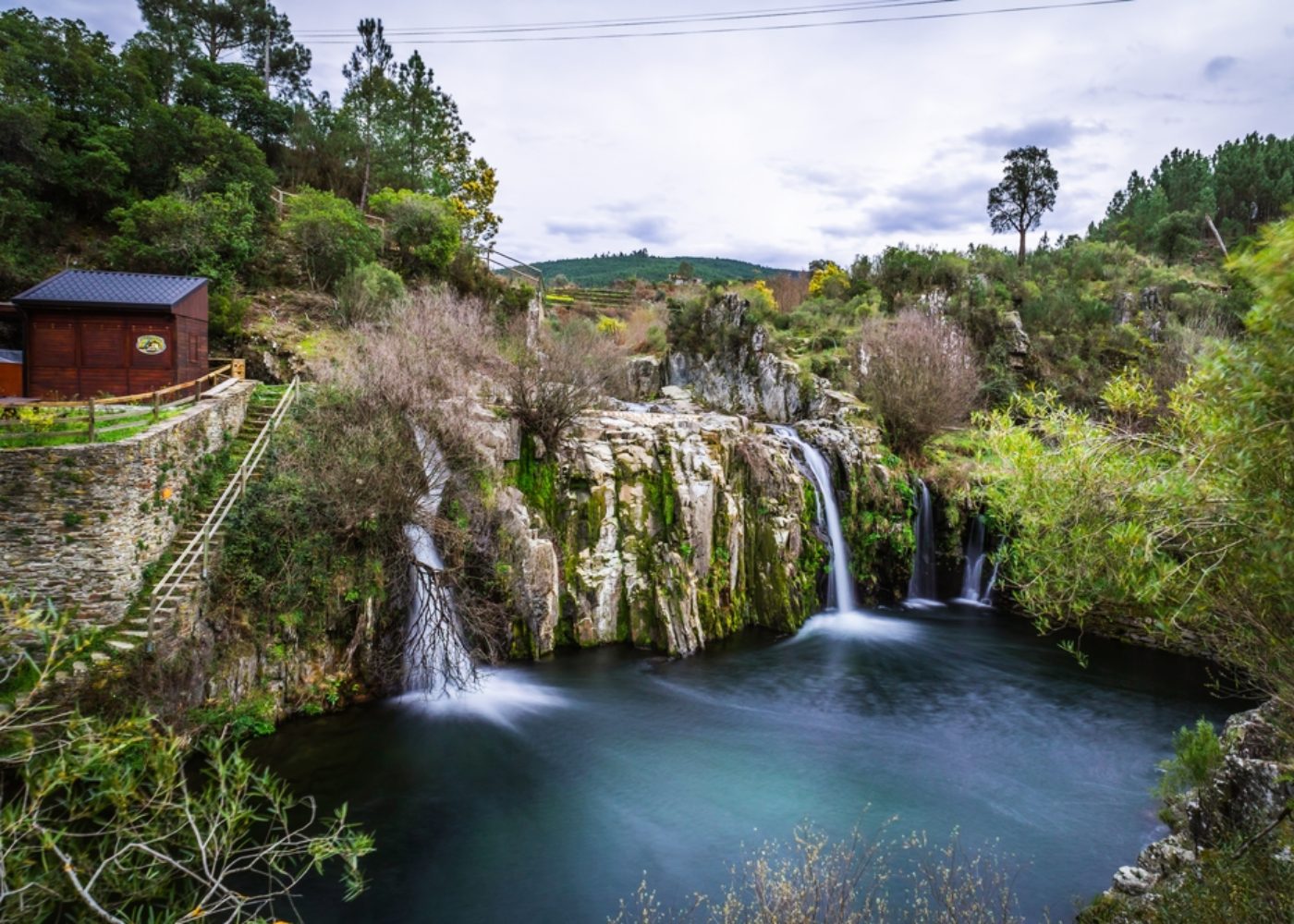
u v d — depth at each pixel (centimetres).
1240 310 3888
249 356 2441
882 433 2945
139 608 1348
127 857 623
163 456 1488
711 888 1054
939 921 931
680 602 2036
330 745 1441
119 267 2480
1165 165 7925
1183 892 822
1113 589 718
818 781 1376
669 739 1535
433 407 1827
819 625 2312
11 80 2577
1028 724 1641
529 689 1748
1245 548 571
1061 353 3897
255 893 1020
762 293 4241
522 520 1900
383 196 3384
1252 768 932
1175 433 710
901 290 4416
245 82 3566
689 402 3206
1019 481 766
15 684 1130
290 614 1534
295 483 1642
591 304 5356
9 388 1931
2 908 532
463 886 1056
